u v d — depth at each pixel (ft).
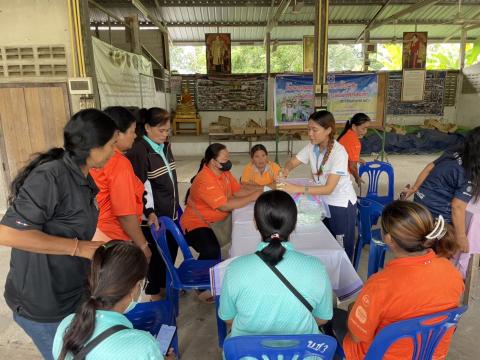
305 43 37.35
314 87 17.20
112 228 5.79
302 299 3.91
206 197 8.07
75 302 4.38
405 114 37.37
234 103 36.52
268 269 3.91
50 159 4.13
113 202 5.54
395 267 4.05
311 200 8.09
